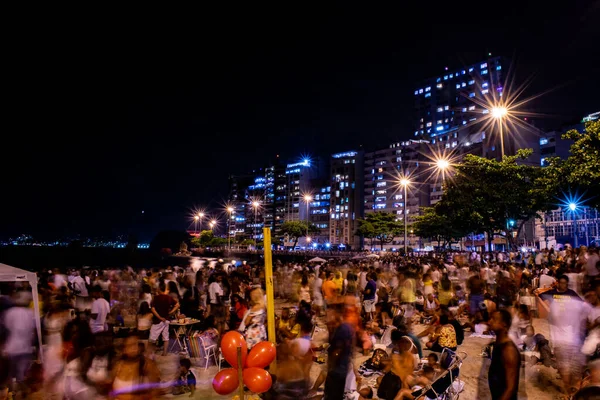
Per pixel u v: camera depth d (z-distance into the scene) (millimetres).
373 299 13867
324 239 136000
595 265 12773
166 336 10695
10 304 7832
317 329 13055
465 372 8945
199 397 7773
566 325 6926
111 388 6152
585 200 25328
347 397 6207
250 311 7996
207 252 126938
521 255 34938
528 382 8008
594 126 21969
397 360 6531
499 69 111625
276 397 6297
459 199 33500
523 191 31078
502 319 4578
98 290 11109
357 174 129875
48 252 113188
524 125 78688
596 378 4781
